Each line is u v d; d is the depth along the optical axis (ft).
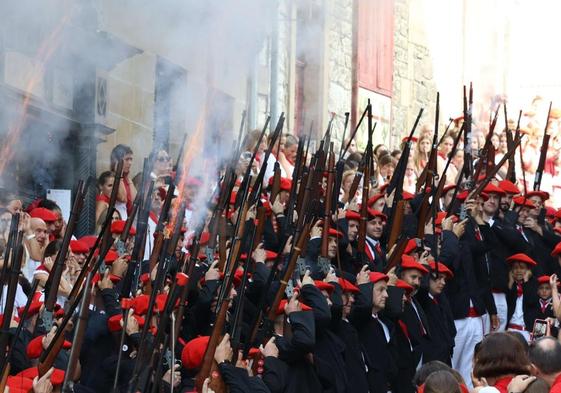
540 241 66.28
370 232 55.88
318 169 51.57
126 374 39.83
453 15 126.41
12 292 32.78
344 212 54.70
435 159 60.23
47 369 35.24
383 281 49.44
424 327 52.80
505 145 83.87
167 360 38.01
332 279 47.42
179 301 40.09
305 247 46.57
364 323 48.91
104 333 40.88
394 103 115.14
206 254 47.16
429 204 58.13
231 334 40.81
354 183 58.70
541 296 61.72
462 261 58.85
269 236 51.72
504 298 61.36
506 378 37.29
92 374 40.42
